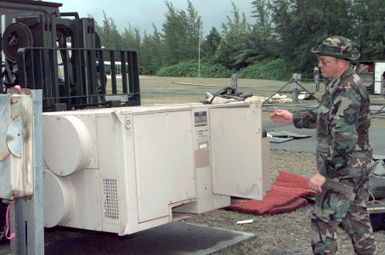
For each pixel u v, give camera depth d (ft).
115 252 15.57
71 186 13.12
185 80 171.22
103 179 12.66
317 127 12.29
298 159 31.91
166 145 13.29
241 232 17.37
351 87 11.69
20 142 9.98
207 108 14.43
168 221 13.43
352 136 11.58
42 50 15.12
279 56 204.85
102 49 17.17
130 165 12.43
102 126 12.50
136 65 18.17
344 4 187.83
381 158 21.13
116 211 12.58
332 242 12.21
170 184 13.43
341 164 11.74
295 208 20.43
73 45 17.67
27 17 15.90
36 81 15.08
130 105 17.94
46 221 13.30
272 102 68.85
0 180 10.10
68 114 12.98
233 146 14.26
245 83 145.07
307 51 188.55
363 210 12.65
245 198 14.40
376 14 184.65
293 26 192.13
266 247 16.43
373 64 81.76
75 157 12.53
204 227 17.83
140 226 12.72
